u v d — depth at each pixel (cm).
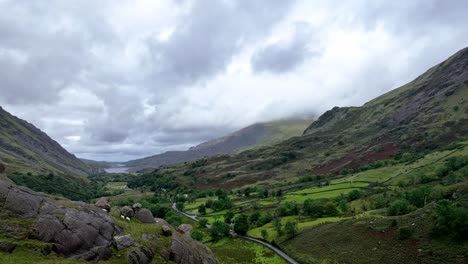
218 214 19988
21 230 4050
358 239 10638
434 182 16775
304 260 10900
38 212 4475
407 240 9300
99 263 4162
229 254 12338
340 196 18588
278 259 11462
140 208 6662
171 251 5162
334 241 11256
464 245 7994
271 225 16075
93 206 5556
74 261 3928
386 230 10369
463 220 8375
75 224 4491
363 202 16512
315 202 16762
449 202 9850
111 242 4672
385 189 18062
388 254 9088
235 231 15688
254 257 11906
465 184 11025
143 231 5400
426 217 9856
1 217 4112
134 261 4447
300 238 12850
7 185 4606
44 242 4031
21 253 3712
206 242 14812
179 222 16525
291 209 17362
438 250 8281
